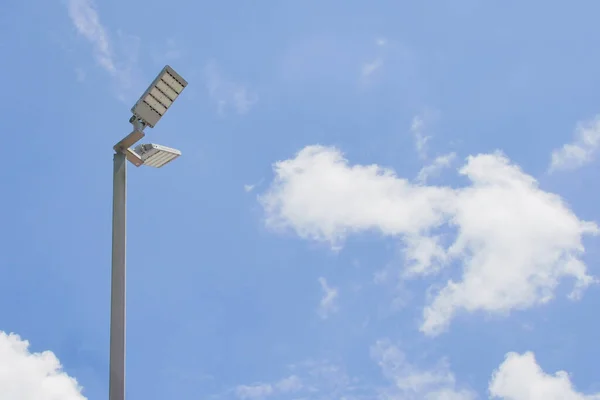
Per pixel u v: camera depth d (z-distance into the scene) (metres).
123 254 10.62
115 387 9.70
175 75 11.32
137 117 11.48
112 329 10.02
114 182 11.13
